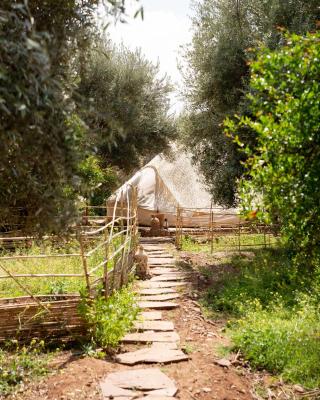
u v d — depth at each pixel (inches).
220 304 331.0
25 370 200.1
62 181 112.7
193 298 346.9
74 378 192.4
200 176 634.2
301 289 318.0
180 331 274.2
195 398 183.5
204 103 510.6
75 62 124.8
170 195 693.3
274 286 351.3
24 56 86.4
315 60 134.6
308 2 422.0
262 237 601.9
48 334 233.1
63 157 99.3
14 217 128.7
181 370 210.8
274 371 213.6
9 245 418.3
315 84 134.2
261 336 235.5
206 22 494.6
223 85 474.6
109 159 786.8
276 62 140.7
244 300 326.3
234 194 500.4
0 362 204.5
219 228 597.6
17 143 98.4
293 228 153.5
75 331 237.1
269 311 302.0
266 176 142.5
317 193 139.6
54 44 106.0
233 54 458.0
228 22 473.4
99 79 687.1
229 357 231.0
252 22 472.4
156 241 609.9
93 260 397.7
